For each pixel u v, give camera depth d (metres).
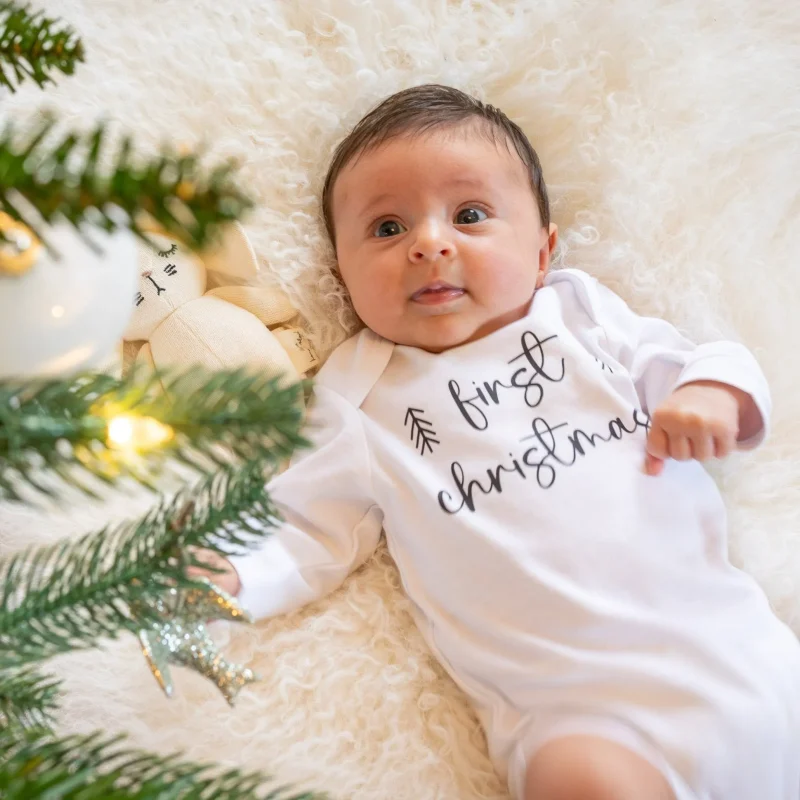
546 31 1.10
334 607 0.94
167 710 0.80
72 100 0.96
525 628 0.85
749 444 0.96
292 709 0.85
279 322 1.04
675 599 0.86
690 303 1.06
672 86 1.09
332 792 0.80
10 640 0.40
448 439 0.93
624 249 1.08
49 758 0.34
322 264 1.07
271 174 1.05
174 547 0.43
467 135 0.99
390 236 0.99
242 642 0.88
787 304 1.08
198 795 0.32
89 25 0.99
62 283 0.38
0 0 0.43
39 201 0.26
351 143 1.02
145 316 0.93
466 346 0.99
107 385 0.34
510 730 0.85
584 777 0.75
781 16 1.11
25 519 0.81
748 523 0.99
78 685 0.77
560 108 1.10
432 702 0.88
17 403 0.31
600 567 0.86
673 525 0.90
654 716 0.78
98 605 0.42
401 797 0.82
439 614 0.91
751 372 0.96
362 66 1.08
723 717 0.77
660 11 1.10
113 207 0.27
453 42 1.10
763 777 0.77
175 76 1.02
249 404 0.32
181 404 0.31
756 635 0.85
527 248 1.00
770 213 1.10
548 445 0.91
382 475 0.94
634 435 0.94
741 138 1.09
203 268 0.98
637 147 1.09
